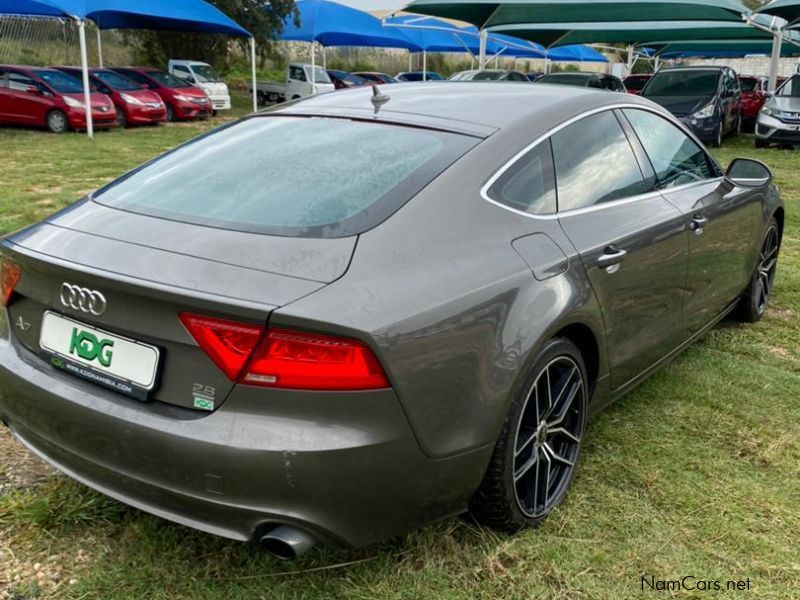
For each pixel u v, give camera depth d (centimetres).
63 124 1686
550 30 2341
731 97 1739
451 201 231
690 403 355
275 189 238
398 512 207
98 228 228
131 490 207
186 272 198
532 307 232
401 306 197
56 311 222
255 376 187
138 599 218
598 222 279
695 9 1756
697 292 359
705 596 228
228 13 2577
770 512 270
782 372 393
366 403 190
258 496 189
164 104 2011
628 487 283
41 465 283
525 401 235
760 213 427
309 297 189
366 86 332
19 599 216
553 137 276
